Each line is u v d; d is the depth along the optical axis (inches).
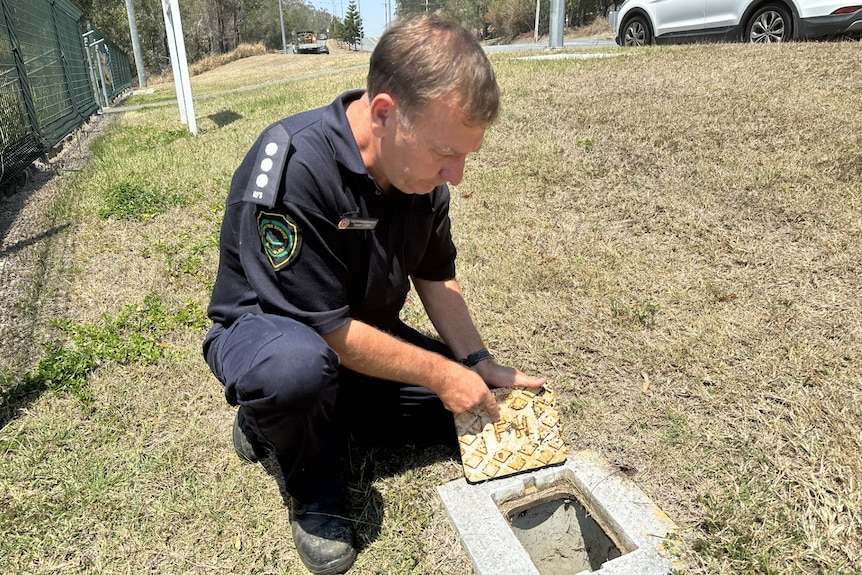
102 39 630.5
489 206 148.4
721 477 72.9
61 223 172.4
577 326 102.4
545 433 76.9
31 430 87.6
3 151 213.8
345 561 65.6
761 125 164.7
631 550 66.8
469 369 72.2
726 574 62.0
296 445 62.4
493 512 70.7
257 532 70.7
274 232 58.0
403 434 81.1
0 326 118.9
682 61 250.7
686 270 114.7
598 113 193.0
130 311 119.3
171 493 75.8
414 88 50.4
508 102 219.9
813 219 122.3
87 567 67.3
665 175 147.6
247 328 59.9
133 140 290.4
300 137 58.8
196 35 2071.9
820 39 265.4
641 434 80.4
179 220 165.3
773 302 101.7
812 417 78.0
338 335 61.2
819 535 64.5
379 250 64.4
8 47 247.6
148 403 92.4
